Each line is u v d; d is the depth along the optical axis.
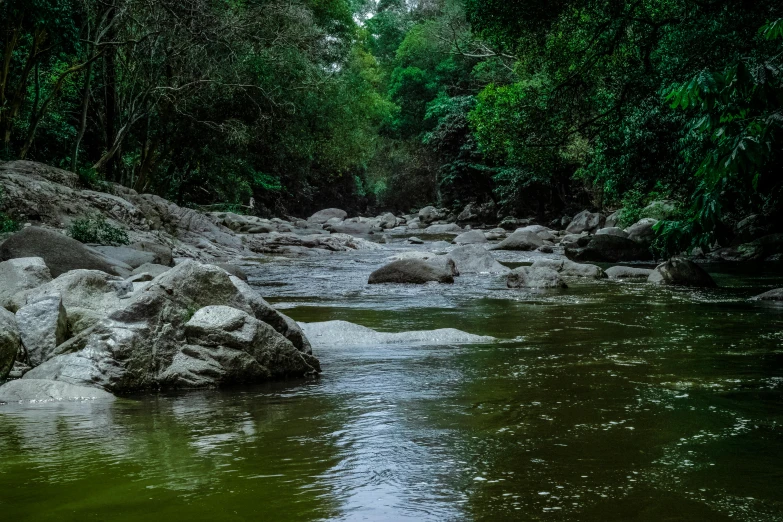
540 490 3.50
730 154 6.12
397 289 15.35
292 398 5.72
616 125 18.42
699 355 7.46
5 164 22.80
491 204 53.56
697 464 3.90
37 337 6.77
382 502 3.35
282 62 31.19
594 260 23.33
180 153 35.19
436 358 7.47
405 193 75.44
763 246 21.83
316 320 10.49
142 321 6.36
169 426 4.82
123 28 27.20
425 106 65.06
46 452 4.19
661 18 16.64
